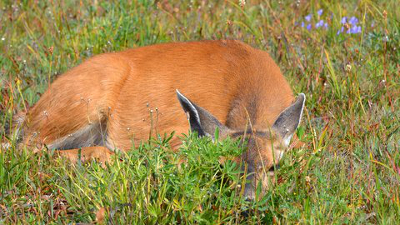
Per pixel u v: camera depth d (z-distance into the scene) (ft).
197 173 21.72
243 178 21.66
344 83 31.45
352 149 26.99
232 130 24.32
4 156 25.61
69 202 22.52
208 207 21.30
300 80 32.91
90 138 31.17
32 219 22.04
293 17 41.01
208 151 21.40
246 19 41.37
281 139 23.95
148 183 21.40
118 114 30.50
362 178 24.34
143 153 23.09
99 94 30.14
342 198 22.68
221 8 43.14
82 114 30.17
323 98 31.12
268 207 21.48
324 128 27.55
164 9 43.09
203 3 42.75
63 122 30.30
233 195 21.21
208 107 28.71
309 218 21.39
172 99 29.78
